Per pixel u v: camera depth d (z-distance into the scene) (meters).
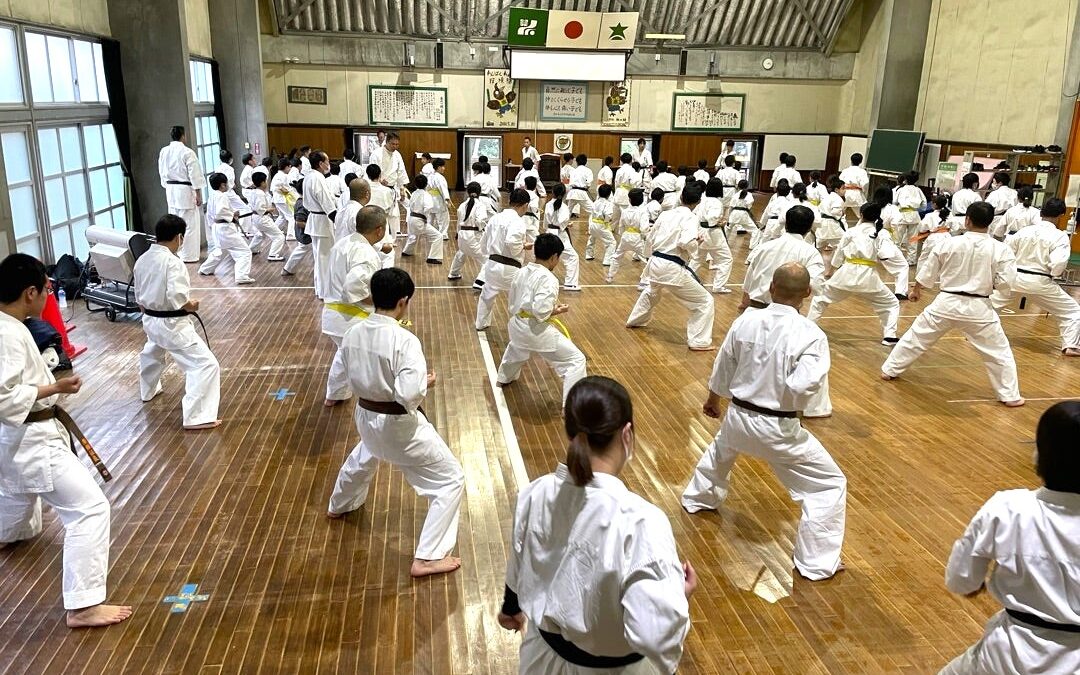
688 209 6.80
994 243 5.50
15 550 3.68
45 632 3.09
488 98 17.78
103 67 9.76
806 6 17.48
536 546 1.88
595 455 1.83
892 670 2.95
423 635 3.10
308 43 17.09
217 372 5.07
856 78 18.47
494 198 10.88
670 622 1.61
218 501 4.13
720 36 18.03
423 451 3.43
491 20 17.23
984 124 13.99
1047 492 2.00
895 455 4.85
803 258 5.78
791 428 3.38
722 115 18.64
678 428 5.20
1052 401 5.80
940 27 15.30
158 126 10.33
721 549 3.77
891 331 7.02
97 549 3.12
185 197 9.87
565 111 18.19
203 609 3.24
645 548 1.69
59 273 7.81
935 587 3.48
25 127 7.45
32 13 7.69
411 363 3.23
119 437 4.88
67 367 6.00
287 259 10.66
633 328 7.55
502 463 4.61
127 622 3.16
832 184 10.84
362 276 5.02
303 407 5.44
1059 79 12.09
